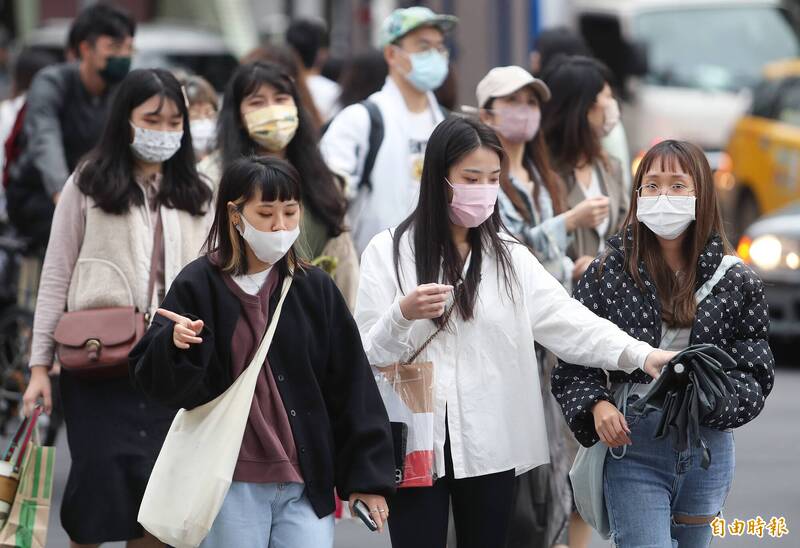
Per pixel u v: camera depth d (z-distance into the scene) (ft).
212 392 36.99
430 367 39.83
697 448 38.47
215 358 36.81
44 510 43.32
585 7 157.69
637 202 39.27
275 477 36.88
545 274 40.91
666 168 38.75
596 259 40.14
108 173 45.88
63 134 63.72
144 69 46.32
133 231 45.88
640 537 38.60
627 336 38.50
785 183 127.24
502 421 40.27
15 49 193.88
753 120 133.08
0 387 74.64
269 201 36.58
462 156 40.01
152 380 35.94
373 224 57.11
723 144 148.56
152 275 46.01
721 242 39.17
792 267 96.78
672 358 37.14
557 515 48.39
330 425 37.88
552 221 49.78
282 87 51.29
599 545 58.85
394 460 38.37
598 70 54.39
